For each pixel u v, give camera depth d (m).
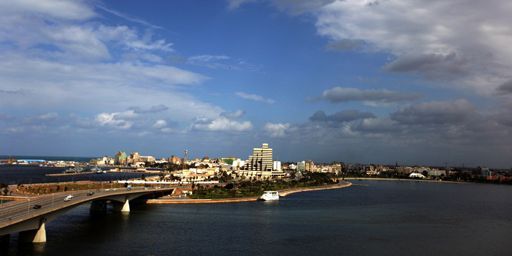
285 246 180.75
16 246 163.62
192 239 189.12
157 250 166.88
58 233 192.75
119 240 182.25
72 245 168.62
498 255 176.38
